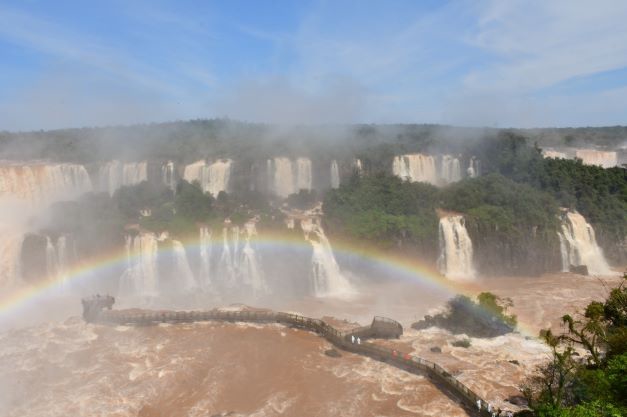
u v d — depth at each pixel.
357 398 47.22
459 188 106.19
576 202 108.81
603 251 102.31
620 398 35.44
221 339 60.44
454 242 95.62
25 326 68.06
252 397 48.06
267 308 76.56
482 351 55.84
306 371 52.53
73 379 51.22
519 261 94.56
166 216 92.69
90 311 65.44
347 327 63.81
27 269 80.94
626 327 44.03
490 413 42.25
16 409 46.00
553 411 36.41
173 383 50.41
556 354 43.66
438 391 48.03
